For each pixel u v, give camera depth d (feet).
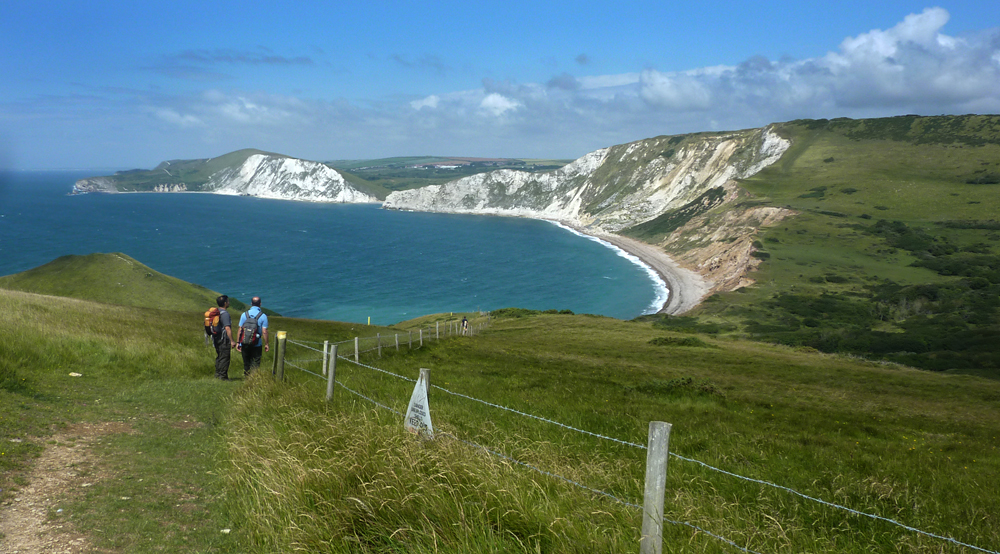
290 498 19.63
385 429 25.99
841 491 28.60
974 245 511.40
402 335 124.98
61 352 45.14
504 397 52.47
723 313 394.93
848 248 529.45
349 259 653.30
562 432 37.40
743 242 568.41
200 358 56.18
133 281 292.81
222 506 20.21
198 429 30.14
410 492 19.63
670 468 31.07
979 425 71.26
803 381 115.65
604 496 22.44
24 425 26.35
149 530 17.72
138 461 24.02
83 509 18.65
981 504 29.07
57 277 294.87
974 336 303.89
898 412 77.66
